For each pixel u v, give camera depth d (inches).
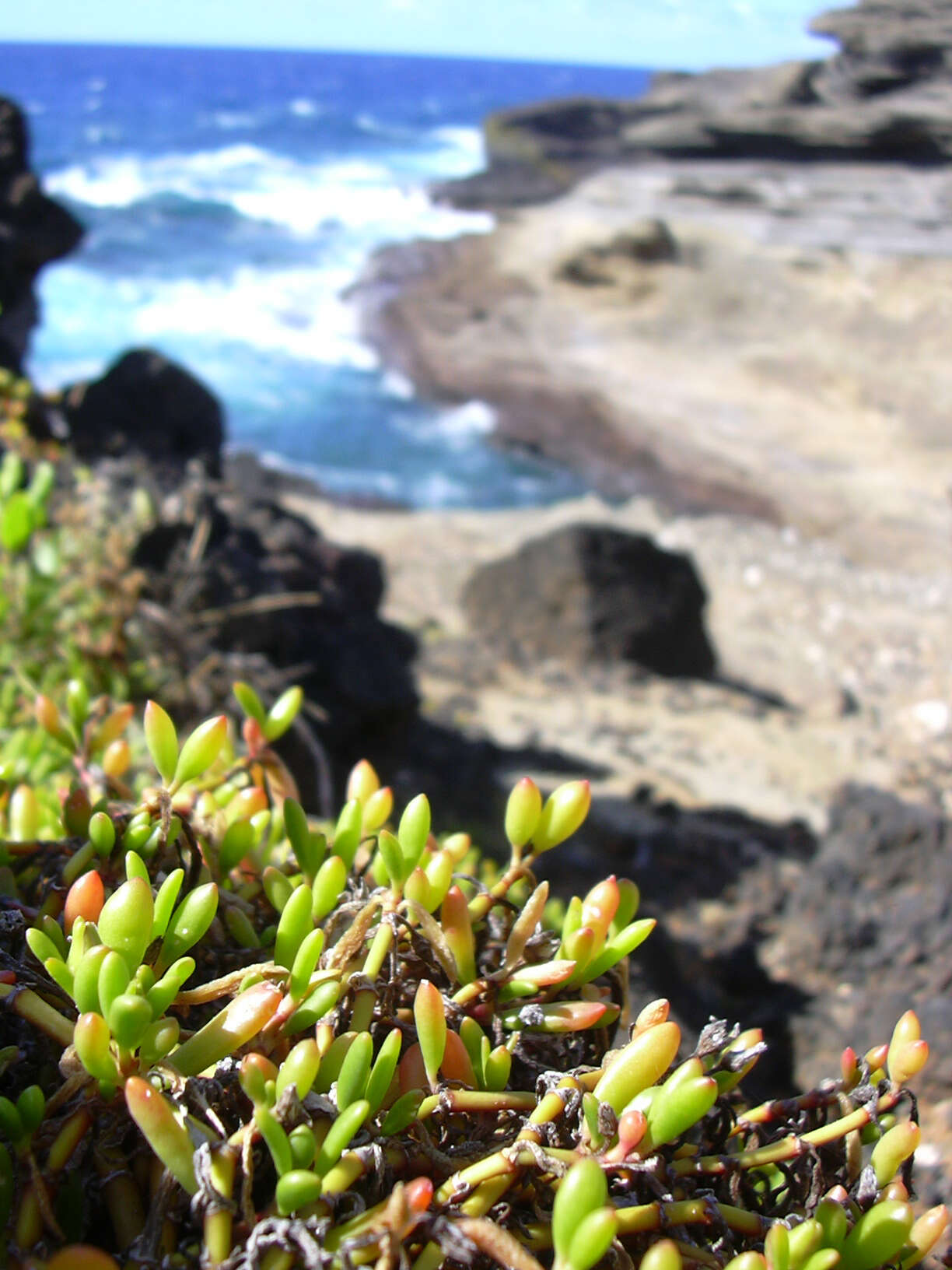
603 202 1195.3
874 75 931.3
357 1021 30.2
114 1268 21.5
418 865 35.6
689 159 1176.2
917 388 815.7
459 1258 24.0
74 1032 26.5
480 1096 28.0
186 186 1898.4
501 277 1200.8
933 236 909.8
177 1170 23.7
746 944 131.3
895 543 660.7
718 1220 26.5
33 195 301.6
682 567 389.1
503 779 215.9
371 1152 26.0
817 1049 106.9
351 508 739.4
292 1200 23.4
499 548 571.5
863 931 114.3
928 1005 104.0
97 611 104.9
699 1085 25.3
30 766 62.4
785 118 1034.7
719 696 358.3
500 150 1546.5
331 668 160.9
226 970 34.6
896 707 410.6
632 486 837.8
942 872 113.9
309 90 3651.6
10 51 4119.1
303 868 36.4
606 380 962.7
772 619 518.0
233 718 115.6
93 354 1091.3
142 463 168.7
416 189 1680.6
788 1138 29.7
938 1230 27.7
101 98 3051.2
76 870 35.0
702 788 257.3
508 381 1012.5
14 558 99.2
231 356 1111.6
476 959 34.9
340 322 1216.8
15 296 298.0
